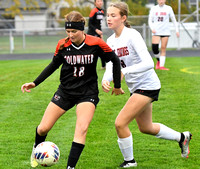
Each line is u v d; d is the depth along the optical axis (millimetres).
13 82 35344
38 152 14594
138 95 15008
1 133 21172
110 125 22359
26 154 17875
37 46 86000
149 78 15031
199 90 30406
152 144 19031
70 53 14594
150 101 15133
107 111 25297
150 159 16969
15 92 31125
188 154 17578
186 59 53000
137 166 16031
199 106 25875
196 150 18062
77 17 14227
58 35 85750
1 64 52219
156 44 39469
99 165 16344
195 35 74562
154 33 39312
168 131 16391
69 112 25422
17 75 38938
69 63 14680
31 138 20281
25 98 29141
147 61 14438
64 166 16266
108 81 15664
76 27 14172
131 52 15094
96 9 39531
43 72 15391
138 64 14523
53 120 14836
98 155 17625
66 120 23625
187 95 28875
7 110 26062
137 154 17625
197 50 70938
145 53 14609
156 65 40812
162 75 36938
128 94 29812
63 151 18172
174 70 40000
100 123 22766
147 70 14547
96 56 14711
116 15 14906
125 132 15250
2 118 24219
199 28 74250
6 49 84125
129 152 15742
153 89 15078
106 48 14578
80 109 14484
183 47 75125
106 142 19422
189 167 15969
